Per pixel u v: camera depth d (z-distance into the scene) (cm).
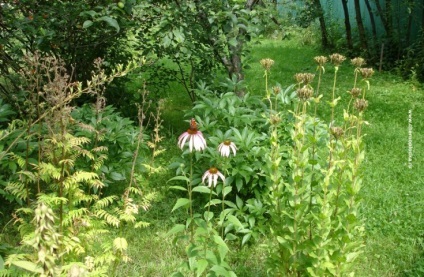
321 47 1320
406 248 384
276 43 1422
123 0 433
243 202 421
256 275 348
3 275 222
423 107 773
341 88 884
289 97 443
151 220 412
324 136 381
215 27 514
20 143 368
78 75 572
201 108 463
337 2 1461
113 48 604
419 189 478
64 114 276
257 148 392
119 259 279
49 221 164
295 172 272
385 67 1080
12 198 358
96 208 316
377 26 1280
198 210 429
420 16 1120
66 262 266
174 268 351
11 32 464
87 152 304
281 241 269
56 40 479
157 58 591
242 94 536
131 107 647
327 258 260
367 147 598
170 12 496
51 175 299
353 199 261
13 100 458
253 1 600
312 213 261
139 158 430
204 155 400
